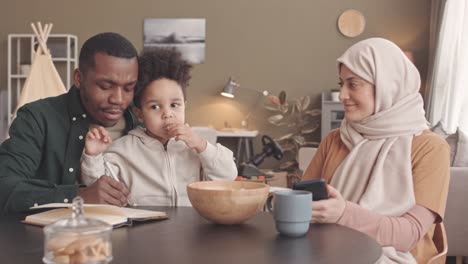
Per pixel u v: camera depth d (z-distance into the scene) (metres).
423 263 1.65
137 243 1.12
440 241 1.70
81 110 1.76
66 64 6.52
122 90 1.66
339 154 1.85
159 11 6.52
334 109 6.10
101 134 1.53
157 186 1.67
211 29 6.51
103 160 1.62
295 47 6.48
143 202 1.67
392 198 1.63
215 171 1.60
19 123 1.73
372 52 1.73
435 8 5.89
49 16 6.54
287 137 6.28
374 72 1.71
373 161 1.71
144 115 1.67
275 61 6.50
